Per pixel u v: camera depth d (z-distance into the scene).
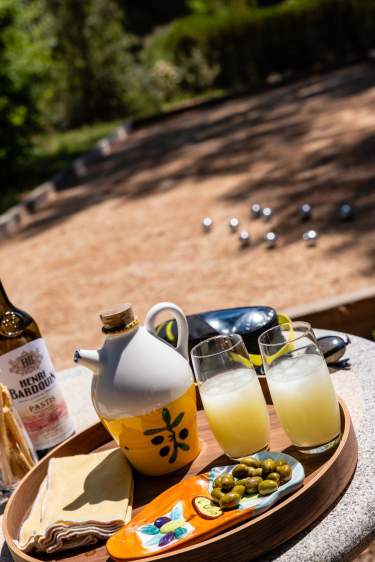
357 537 1.59
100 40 16.23
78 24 16.05
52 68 13.98
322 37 16.45
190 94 17.30
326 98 11.50
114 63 16.38
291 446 1.93
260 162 8.66
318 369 1.81
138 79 16.66
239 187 7.89
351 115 9.70
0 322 2.25
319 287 4.95
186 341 2.00
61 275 6.60
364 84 11.75
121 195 9.02
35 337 2.27
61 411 2.30
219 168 8.98
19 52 11.43
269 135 10.00
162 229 7.16
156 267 6.18
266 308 2.40
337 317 4.16
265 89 14.73
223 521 1.61
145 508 1.78
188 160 9.91
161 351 1.92
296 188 7.26
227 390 1.85
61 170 11.38
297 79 14.68
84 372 2.91
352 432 1.86
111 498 1.84
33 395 2.24
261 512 1.63
